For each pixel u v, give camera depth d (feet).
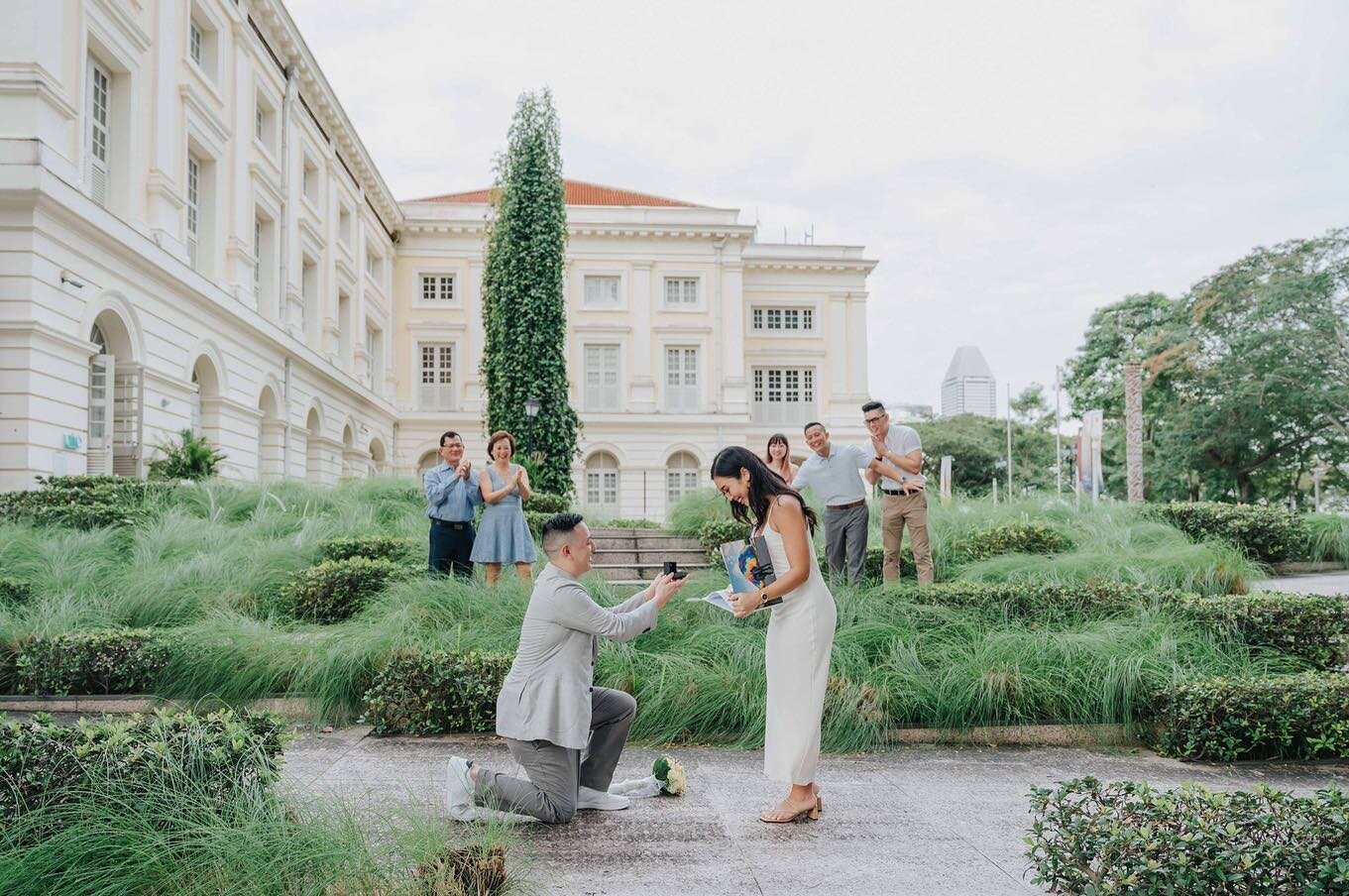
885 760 17.11
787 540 13.11
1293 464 107.24
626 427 117.29
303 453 80.48
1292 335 96.53
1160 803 10.34
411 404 118.52
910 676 18.86
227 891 9.32
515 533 26.35
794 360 128.88
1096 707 18.58
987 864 11.62
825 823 13.26
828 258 129.18
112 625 22.21
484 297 76.64
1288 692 17.22
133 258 49.14
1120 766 16.79
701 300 121.29
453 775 12.70
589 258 119.85
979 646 19.95
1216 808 10.22
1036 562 29.53
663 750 17.65
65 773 10.57
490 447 26.96
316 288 88.22
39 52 41.50
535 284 71.87
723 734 18.25
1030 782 15.61
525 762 12.88
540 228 72.33
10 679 19.47
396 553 29.55
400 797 13.80
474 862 10.13
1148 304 128.16
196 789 10.59
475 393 118.73
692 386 121.29
